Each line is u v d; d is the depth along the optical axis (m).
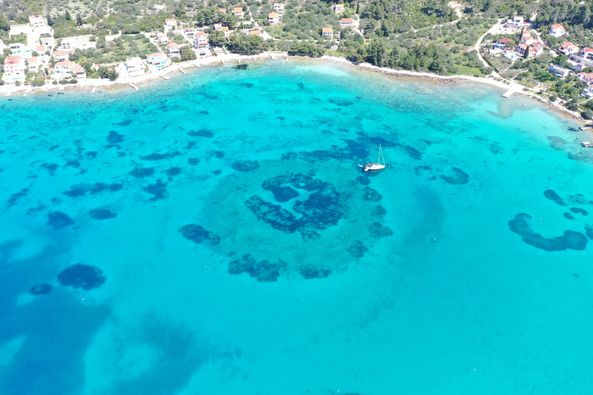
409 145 139.62
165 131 143.50
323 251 104.62
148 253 103.56
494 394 79.00
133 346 85.12
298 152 135.88
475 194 121.88
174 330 87.88
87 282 96.81
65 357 83.38
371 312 91.75
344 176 127.00
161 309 91.62
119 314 90.62
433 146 139.38
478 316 91.69
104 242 106.00
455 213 115.94
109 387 79.00
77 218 112.00
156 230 109.25
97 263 101.00
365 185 124.12
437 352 85.06
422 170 129.75
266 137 142.00
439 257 104.00
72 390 78.56
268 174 127.00
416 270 100.81
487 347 86.12
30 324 88.62
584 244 108.06
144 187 121.69
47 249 104.06
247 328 88.25
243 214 113.94
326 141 140.75
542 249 106.50
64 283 96.62
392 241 107.56
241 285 96.44
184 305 92.44
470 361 83.75
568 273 101.00
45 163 129.12
